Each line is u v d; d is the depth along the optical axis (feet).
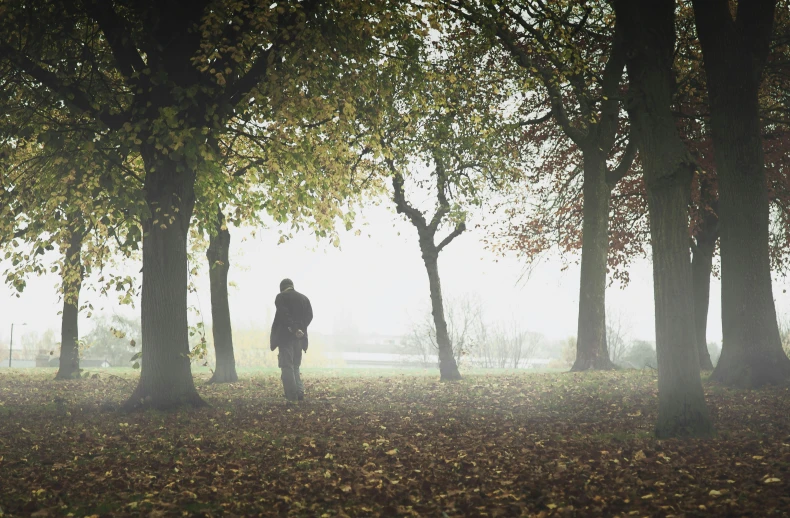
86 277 46.83
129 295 44.01
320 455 25.50
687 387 27.25
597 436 28.40
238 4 36.81
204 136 37.29
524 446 26.71
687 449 24.62
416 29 42.55
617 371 59.82
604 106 64.69
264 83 39.24
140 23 40.65
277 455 25.50
